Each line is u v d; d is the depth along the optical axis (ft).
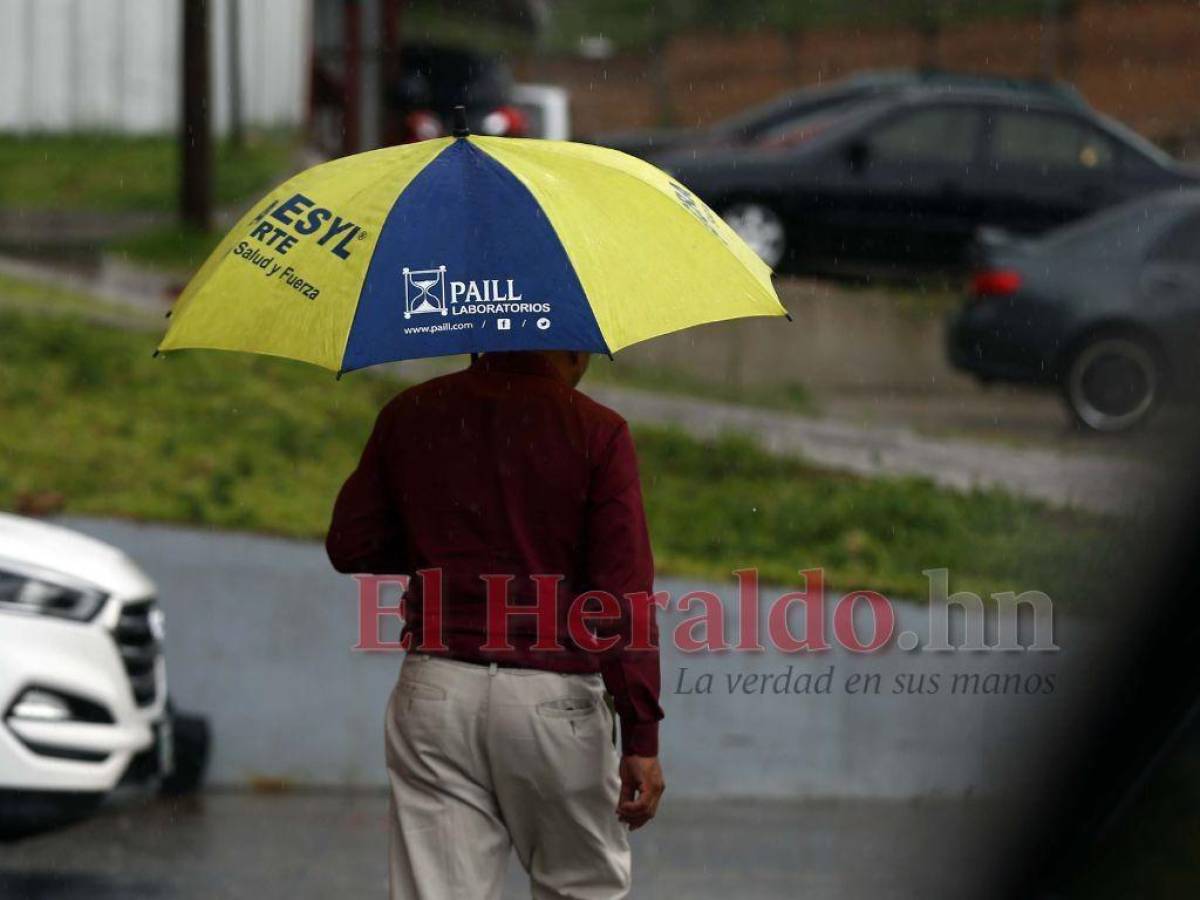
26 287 197.67
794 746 117.39
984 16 457.68
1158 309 186.70
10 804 88.38
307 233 54.95
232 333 53.78
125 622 93.30
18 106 297.12
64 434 158.20
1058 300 188.75
